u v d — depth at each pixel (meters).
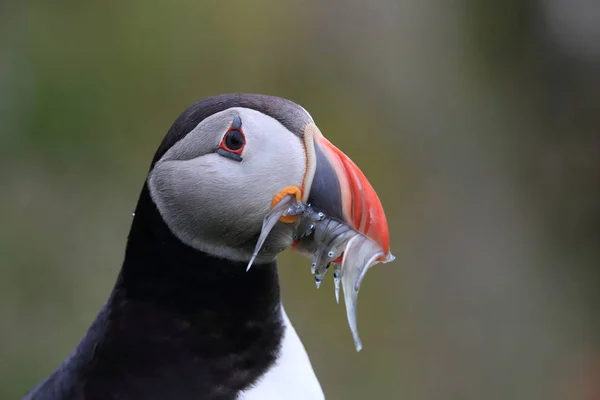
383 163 12.45
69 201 12.01
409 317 11.91
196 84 12.59
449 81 13.30
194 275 4.34
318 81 12.65
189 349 4.32
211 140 4.27
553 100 13.89
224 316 4.36
